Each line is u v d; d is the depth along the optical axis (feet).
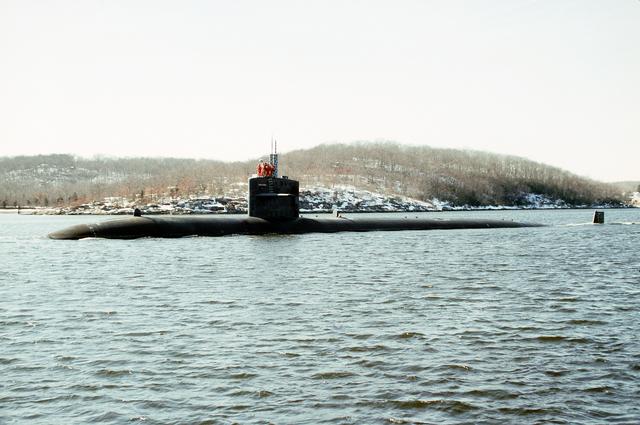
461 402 59.21
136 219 226.58
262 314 95.66
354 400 59.72
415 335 82.28
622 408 57.82
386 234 268.82
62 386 63.46
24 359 72.13
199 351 75.10
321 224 254.06
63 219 576.61
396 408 57.93
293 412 57.00
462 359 71.82
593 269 150.30
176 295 112.78
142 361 71.31
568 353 74.13
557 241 239.50
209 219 231.71
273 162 235.81
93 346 77.41
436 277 136.46
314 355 73.36
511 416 56.24
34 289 120.67
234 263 159.43
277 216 240.12
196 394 61.26
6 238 253.44
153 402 59.31
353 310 98.68
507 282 128.67
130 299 108.99
